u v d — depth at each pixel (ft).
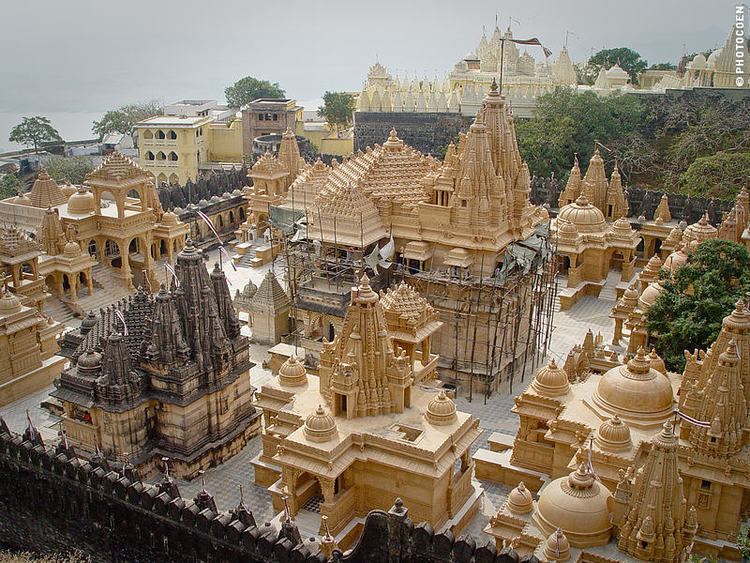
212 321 183.21
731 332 148.56
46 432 201.57
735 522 147.84
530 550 131.34
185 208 362.74
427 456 148.66
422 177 251.80
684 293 207.41
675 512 124.88
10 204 307.37
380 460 152.66
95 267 297.33
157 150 540.93
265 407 176.86
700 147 425.28
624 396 157.99
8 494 153.48
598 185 323.16
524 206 242.17
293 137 363.76
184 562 132.36
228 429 191.72
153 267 313.94
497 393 226.79
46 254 273.75
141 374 178.60
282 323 254.47
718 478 146.20
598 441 151.53
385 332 162.81
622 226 302.04
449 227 230.68
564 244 290.97
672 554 124.67
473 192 227.20
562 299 287.07
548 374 173.99
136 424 177.37
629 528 126.82
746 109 440.45
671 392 159.53
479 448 195.21
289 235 256.93
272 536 122.11
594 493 131.64
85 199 294.87
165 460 150.92
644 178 432.66
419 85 563.89
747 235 257.34
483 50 620.08
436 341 234.79
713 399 146.41
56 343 241.96
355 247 234.58
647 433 154.61
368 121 489.67
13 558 151.74
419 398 170.40
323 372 170.81
